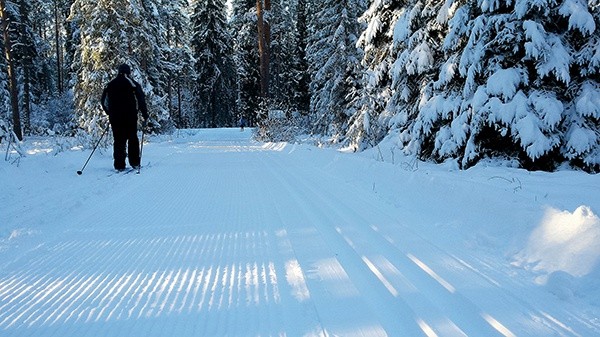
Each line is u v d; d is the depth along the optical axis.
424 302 2.26
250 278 2.65
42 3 36.94
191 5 38.12
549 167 6.82
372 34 11.34
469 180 4.69
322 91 19.77
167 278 2.67
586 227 2.74
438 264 2.83
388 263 2.86
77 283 2.59
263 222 4.04
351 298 2.33
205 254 3.13
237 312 2.18
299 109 35.31
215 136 25.38
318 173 7.46
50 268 2.85
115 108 7.36
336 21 18.17
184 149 14.23
